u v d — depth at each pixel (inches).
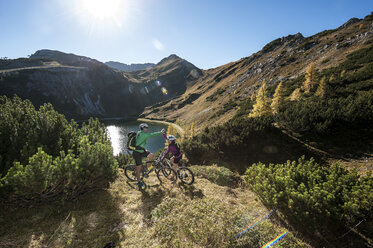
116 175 216.5
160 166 242.7
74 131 269.0
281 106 993.5
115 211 165.9
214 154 466.6
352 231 136.3
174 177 249.9
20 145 196.2
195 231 119.2
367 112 396.5
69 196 177.0
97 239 125.6
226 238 114.1
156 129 3245.6
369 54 1342.3
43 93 4564.5
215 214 133.6
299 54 2568.9
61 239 123.5
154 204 181.2
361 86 957.2
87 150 194.1
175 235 121.3
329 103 505.7
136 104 6471.5
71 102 5012.3
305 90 1307.8
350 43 1830.7
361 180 155.9
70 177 163.3
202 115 2965.1
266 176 197.5
